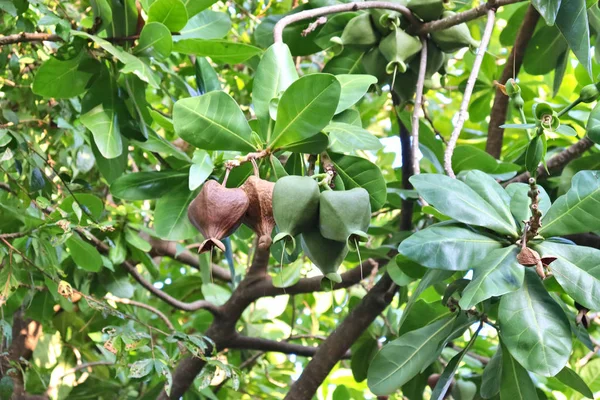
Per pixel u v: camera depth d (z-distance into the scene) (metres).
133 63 2.67
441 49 2.79
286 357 4.82
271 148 2.28
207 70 2.89
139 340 2.71
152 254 3.95
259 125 2.36
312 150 2.31
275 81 2.40
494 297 2.46
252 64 3.26
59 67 2.77
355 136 2.38
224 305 3.58
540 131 2.25
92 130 2.76
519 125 2.33
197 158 2.57
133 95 2.81
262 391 4.39
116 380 3.80
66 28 2.72
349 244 2.12
